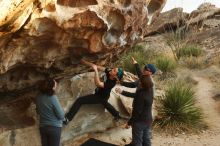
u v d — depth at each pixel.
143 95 5.89
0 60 4.85
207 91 11.87
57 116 5.32
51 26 4.84
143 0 5.90
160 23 21.55
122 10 5.46
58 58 5.67
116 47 6.11
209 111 10.13
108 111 7.08
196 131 8.70
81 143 6.77
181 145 7.95
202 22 20.66
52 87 5.30
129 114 7.49
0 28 4.24
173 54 16.23
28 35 4.73
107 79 6.29
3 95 6.27
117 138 7.31
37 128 6.20
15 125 6.11
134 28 6.09
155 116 8.93
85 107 6.95
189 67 15.05
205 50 17.62
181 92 9.27
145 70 5.97
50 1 4.45
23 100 6.60
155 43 19.42
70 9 4.84
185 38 19.19
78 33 5.21
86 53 5.83
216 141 8.12
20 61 5.18
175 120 8.91
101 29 5.39
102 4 5.12
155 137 8.36
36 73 5.89
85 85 6.95
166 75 13.21
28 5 4.20
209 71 14.13
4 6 3.91
